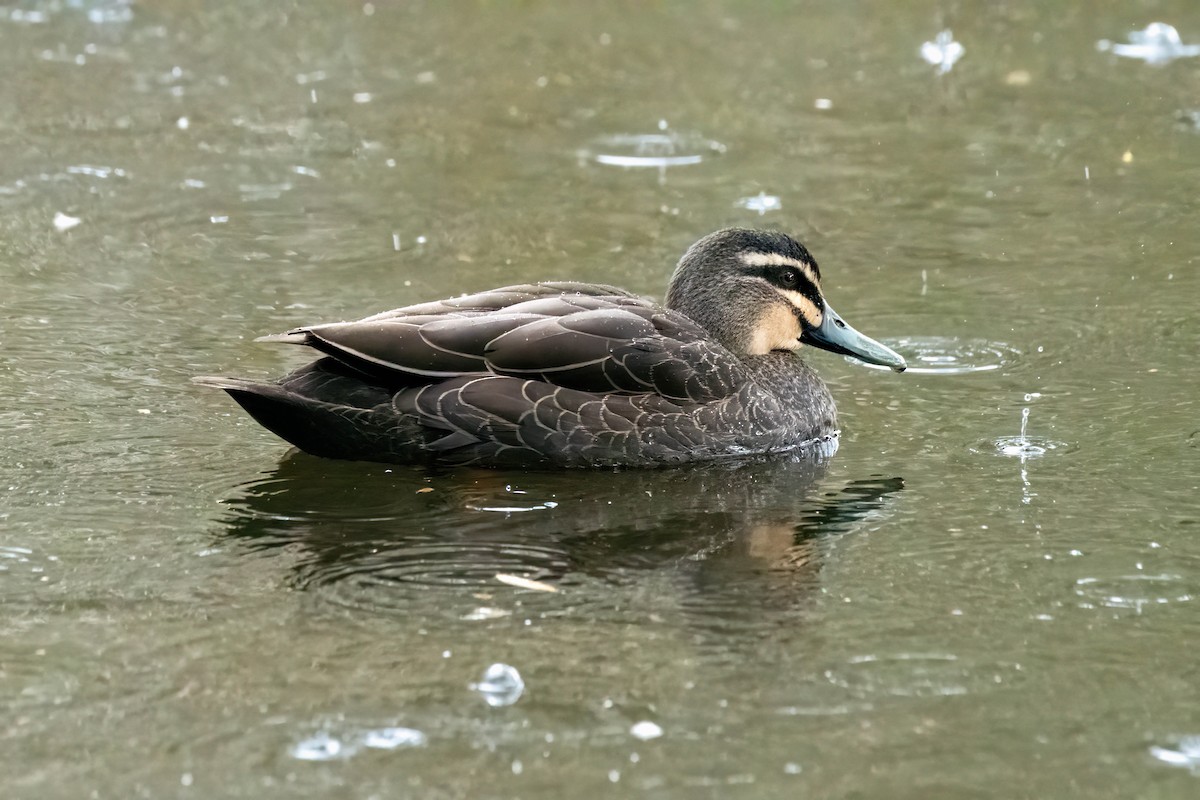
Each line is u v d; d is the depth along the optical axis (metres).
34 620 9.34
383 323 11.47
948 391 13.43
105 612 9.45
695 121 21.12
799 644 9.17
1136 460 11.84
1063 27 25.16
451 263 16.39
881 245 16.98
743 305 12.84
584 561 10.25
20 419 12.38
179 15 25.47
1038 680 8.78
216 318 14.77
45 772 7.88
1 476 11.37
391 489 11.34
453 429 11.41
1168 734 8.28
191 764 7.95
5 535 10.44
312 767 7.93
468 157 19.72
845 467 11.91
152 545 10.36
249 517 10.81
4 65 22.69
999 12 26.00
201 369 13.53
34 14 25.12
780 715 8.42
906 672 8.86
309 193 18.48
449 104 21.72
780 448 12.23
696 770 7.94
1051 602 9.67
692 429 11.82
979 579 9.98
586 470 11.70
